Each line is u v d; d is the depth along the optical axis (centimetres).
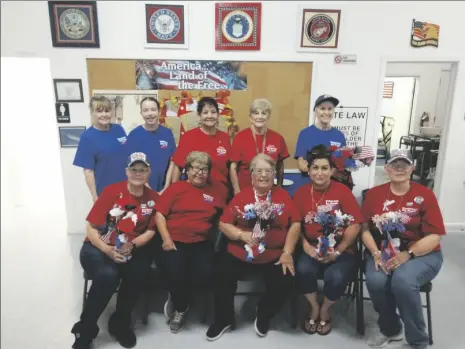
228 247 205
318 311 210
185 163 211
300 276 199
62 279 262
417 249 187
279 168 246
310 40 308
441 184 363
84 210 337
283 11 301
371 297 193
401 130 682
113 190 197
